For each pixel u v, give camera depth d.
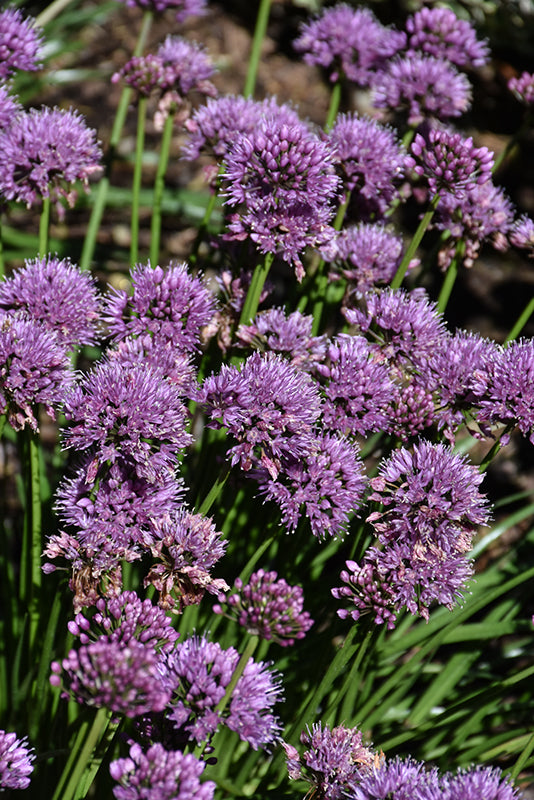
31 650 4.46
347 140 4.64
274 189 3.91
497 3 9.20
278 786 4.27
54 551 3.51
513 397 3.83
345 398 3.97
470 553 5.36
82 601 3.46
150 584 3.73
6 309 4.05
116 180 9.16
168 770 2.84
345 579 3.63
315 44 5.50
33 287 3.96
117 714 3.33
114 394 3.44
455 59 5.42
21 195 4.45
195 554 3.44
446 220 4.95
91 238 5.50
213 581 3.43
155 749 2.89
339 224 4.80
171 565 3.45
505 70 9.68
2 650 4.95
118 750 4.23
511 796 3.06
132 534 3.48
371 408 3.96
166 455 3.53
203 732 3.13
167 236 8.71
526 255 5.03
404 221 8.74
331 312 5.43
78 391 3.55
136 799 2.82
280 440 3.58
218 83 9.93
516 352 3.88
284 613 2.98
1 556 5.39
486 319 8.18
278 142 3.79
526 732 4.70
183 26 10.55
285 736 4.33
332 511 3.84
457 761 4.72
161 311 3.95
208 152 4.91
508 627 5.02
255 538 5.08
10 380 3.59
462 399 4.11
